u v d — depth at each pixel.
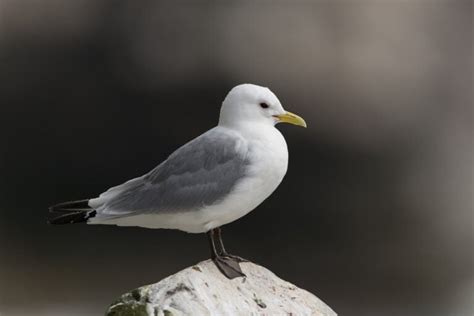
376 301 17.31
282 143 8.31
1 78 18.83
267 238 17.75
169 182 8.23
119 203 8.35
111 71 18.83
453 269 18.05
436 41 19.52
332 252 17.89
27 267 17.64
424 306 17.08
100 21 19.12
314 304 7.97
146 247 17.88
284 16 19.16
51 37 19.09
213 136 8.30
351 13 19.34
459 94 19.20
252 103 8.39
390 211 18.28
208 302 7.38
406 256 18.05
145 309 7.12
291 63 18.77
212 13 19.11
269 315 7.61
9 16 19.20
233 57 18.73
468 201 18.56
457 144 18.88
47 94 18.75
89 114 18.64
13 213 18.39
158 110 18.56
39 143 18.56
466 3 20.12
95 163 18.50
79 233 18.16
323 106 18.50
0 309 16.09
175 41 18.91
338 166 18.28
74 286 17.05
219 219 8.30
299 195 18.03
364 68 18.92
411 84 19.05
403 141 18.61
